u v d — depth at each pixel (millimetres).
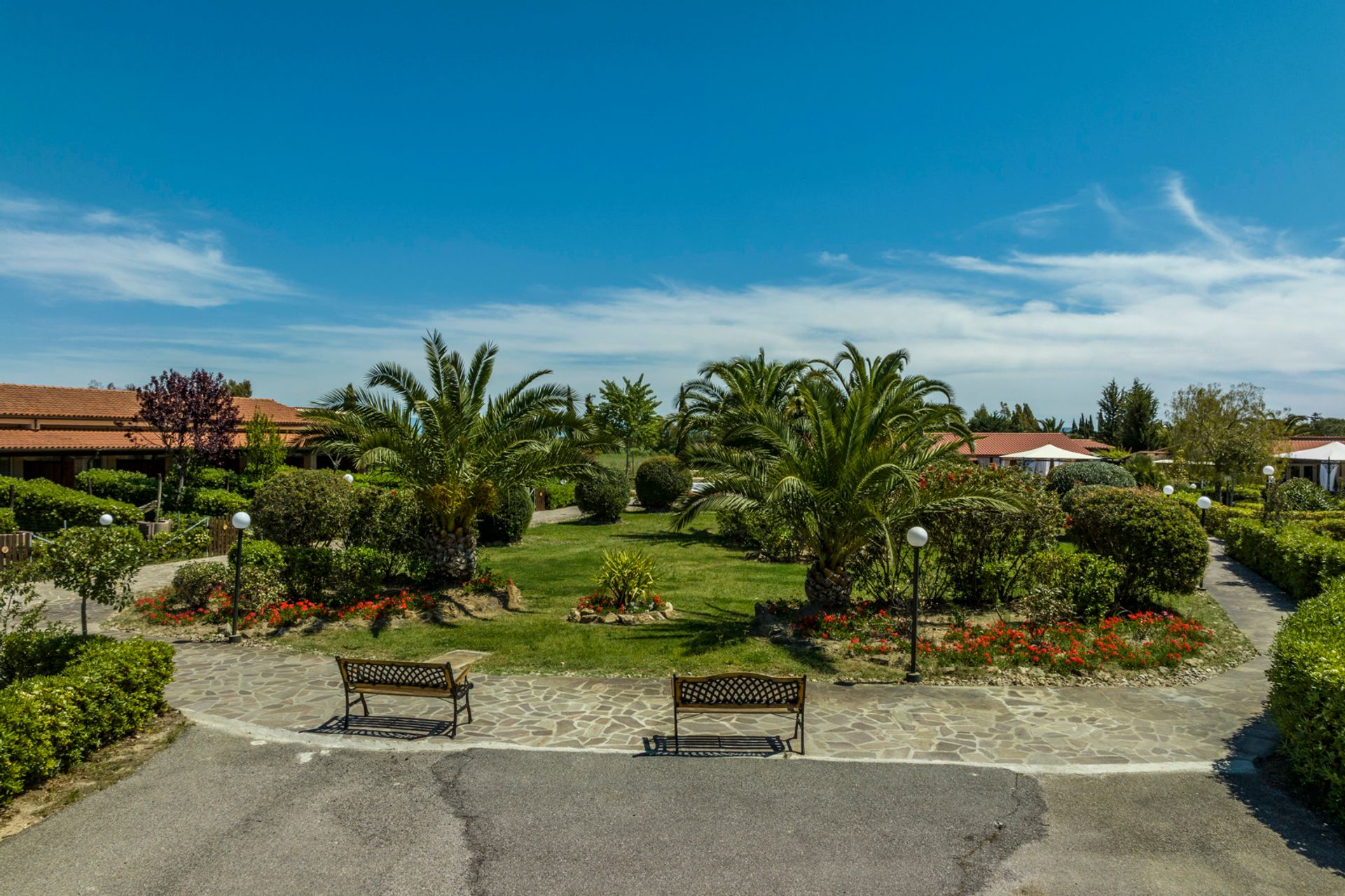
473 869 4688
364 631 11000
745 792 5770
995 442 48219
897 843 5016
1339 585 9188
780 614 11461
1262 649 10094
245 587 11594
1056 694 8227
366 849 4926
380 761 6355
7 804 5461
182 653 9930
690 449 11953
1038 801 5621
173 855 4828
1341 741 5281
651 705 7852
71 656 7449
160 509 23656
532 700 8039
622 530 25875
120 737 6766
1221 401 35156
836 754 6551
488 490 13047
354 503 13820
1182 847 4965
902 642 9750
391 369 12508
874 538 10961
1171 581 11641
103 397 32812
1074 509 12992
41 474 28453
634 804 5578
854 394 10852
